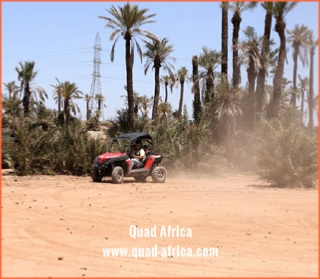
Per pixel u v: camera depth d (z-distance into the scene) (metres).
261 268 6.95
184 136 23.27
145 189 15.18
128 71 26.77
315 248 8.11
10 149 19.27
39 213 10.21
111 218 10.04
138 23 26.91
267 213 10.96
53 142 20.53
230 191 15.06
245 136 29.16
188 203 12.27
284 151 17.02
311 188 16.47
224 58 31.20
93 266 6.79
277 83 30.05
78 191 14.06
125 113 26.86
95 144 20.75
